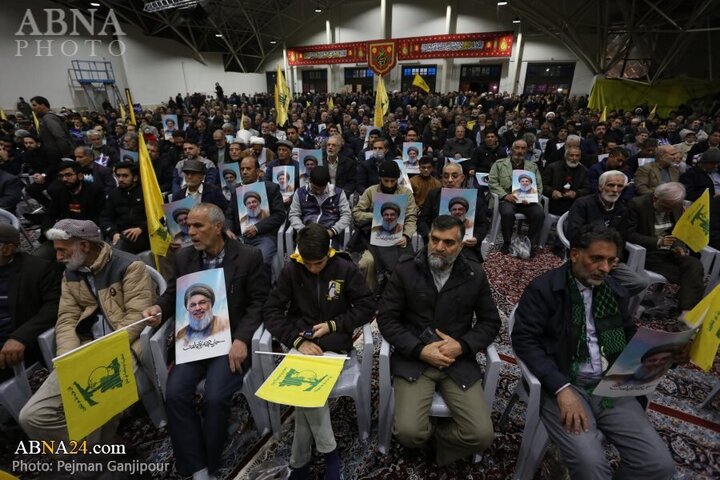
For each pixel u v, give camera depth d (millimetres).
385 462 1822
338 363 1651
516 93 17641
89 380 1375
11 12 14500
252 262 2020
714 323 1394
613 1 13500
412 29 19328
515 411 2137
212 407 1678
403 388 1720
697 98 13008
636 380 1396
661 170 4035
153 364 1906
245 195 3432
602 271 1514
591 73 16125
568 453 1455
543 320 1667
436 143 7402
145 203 2846
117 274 1960
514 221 4316
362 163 4934
